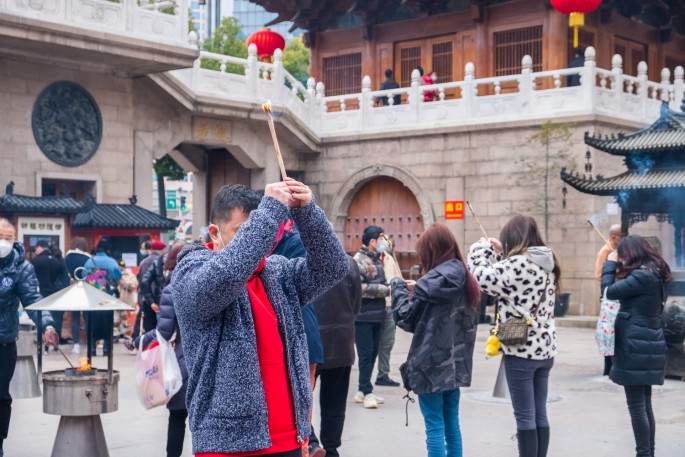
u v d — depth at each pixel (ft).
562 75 77.25
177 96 69.41
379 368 36.24
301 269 12.03
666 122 43.86
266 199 10.89
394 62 91.25
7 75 58.90
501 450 24.84
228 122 76.07
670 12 89.92
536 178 70.08
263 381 11.30
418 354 19.94
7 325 22.12
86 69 63.41
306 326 19.62
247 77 75.41
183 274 11.15
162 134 70.64
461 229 74.13
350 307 22.12
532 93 71.05
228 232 11.69
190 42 65.31
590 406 31.96
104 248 49.26
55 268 48.70
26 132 59.93
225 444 10.86
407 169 77.46
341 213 81.76
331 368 21.62
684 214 44.62
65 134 62.18
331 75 96.22
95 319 45.52
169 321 19.89
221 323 11.12
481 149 73.26
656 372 21.99
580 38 81.66
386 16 91.76
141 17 60.80
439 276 19.84
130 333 51.83
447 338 19.97
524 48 81.71
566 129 68.44
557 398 33.53
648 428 22.26
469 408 31.37
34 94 60.34
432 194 75.97
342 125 81.92
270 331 11.44
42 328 24.25
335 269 11.76
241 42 128.67
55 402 20.53
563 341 54.29
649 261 22.12
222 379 10.96
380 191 80.89
